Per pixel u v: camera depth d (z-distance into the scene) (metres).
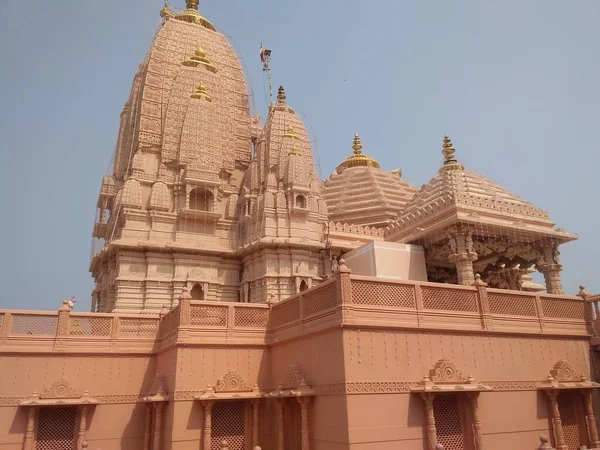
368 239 36.19
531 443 16.34
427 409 14.35
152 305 30.66
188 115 36.31
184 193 34.53
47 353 19.45
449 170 32.94
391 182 49.28
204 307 18.77
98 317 20.77
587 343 19.36
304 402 15.39
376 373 14.16
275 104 40.28
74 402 18.81
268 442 18.02
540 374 17.50
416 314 15.48
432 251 31.00
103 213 40.12
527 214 30.36
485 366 16.31
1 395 18.47
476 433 14.89
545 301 18.81
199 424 17.42
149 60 39.25
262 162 36.94
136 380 20.70
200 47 42.53
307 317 16.50
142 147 36.34
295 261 32.56
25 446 18.14
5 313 19.25
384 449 13.52
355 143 55.06
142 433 20.12
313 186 36.75
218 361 18.41
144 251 31.75
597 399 18.55
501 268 34.72
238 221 36.38
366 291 14.94
